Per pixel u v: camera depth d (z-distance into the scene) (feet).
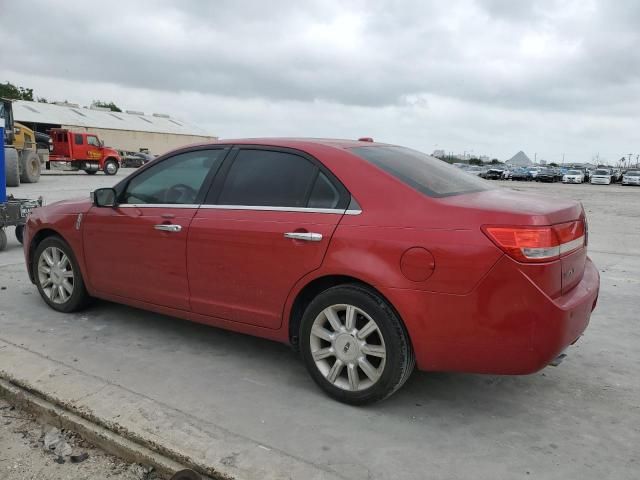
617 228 43.19
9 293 18.48
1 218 25.48
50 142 102.53
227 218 12.39
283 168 12.18
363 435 9.98
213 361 13.20
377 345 10.68
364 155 11.71
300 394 11.57
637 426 10.57
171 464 9.04
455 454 9.46
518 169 195.21
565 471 9.05
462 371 10.09
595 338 15.37
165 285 13.66
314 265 11.02
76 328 15.17
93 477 9.02
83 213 15.34
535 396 11.76
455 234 9.75
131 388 11.53
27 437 10.18
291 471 8.71
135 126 238.48
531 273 9.33
